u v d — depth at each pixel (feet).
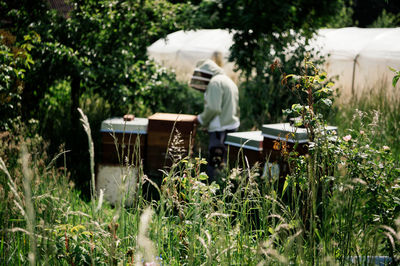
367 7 70.74
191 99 26.94
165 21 25.90
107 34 24.82
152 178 15.56
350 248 7.89
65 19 24.93
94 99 25.49
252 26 25.80
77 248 7.74
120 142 15.03
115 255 7.41
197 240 8.38
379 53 42.73
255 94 26.27
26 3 23.76
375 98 24.85
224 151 18.12
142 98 24.22
